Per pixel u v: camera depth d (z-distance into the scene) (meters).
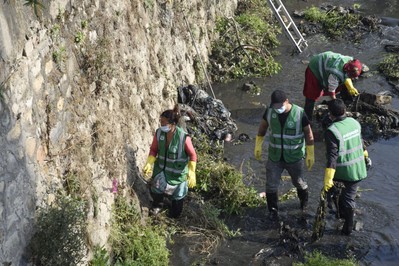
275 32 14.80
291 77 12.58
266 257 7.28
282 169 7.81
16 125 5.08
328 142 7.19
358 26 15.17
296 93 11.87
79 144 6.34
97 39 7.14
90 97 6.78
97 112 6.89
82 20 6.75
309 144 7.61
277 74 12.70
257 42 13.45
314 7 16.02
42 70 5.66
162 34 10.01
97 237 6.36
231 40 13.09
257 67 12.69
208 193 8.39
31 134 5.39
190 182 7.45
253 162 9.43
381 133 10.35
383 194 8.66
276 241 7.57
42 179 5.56
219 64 12.54
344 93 10.98
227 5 14.17
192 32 11.53
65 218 5.50
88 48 6.81
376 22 15.34
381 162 9.50
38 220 5.39
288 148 7.57
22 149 5.18
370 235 7.70
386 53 13.82
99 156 6.77
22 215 5.15
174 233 7.57
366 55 13.76
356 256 7.32
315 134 10.27
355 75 9.73
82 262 5.76
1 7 4.88
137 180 7.75
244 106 11.34
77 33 6.57
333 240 7.59
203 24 12.29
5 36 4.92
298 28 15.14
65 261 5.46
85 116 6.57
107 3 7.58
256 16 14.59
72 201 5.73
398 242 7.59
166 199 7.99
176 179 7.52
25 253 5.20
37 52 5.56
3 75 4.86
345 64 9.70
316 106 11.00
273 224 7.90
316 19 15.52
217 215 7.85
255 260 7.23
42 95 5.64
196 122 10.03
